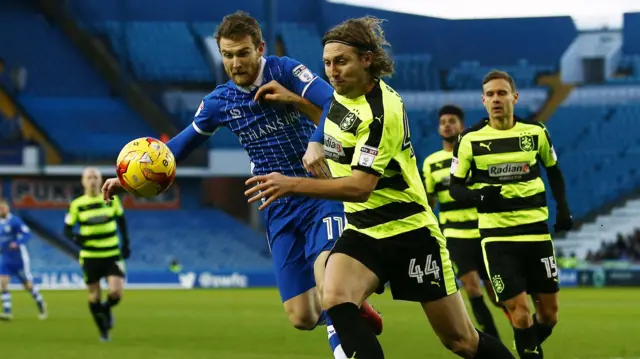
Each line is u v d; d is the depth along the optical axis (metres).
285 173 9.91
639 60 59.41
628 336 18.12
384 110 7.57
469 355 8.15
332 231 9.65
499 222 11.87
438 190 15.41
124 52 56.12
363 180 7.45
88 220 18.31
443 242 8.06
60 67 56.75
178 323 22.50
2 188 52.84
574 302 32.12
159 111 56.31
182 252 53.53
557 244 54.72
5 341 17.58
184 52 58.34
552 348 15.53
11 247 25.09
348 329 7.52
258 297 36.88
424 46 61.50
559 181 12.25
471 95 59.34
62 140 54.41
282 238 10.11
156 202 55.66
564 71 59.75
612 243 52.31
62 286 47.03
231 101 9.77
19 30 57.16
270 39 51.47
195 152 52.84
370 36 7.67
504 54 61.16
